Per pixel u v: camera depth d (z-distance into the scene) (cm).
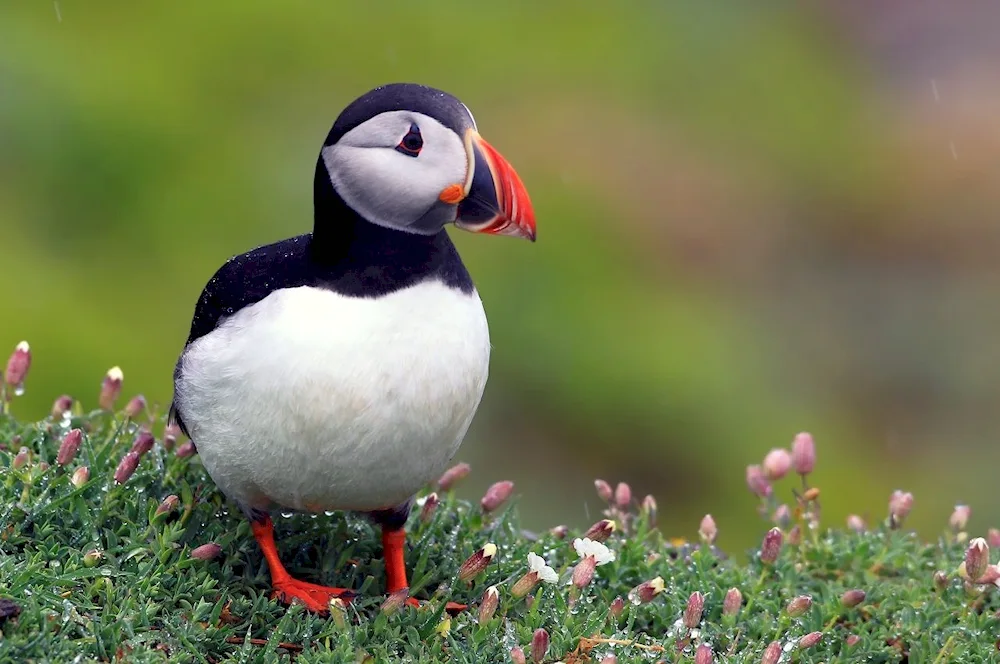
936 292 1770
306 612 581
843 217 1892
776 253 1805
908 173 1981
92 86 1680
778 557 689
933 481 1479
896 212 1909
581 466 1398
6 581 536
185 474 649
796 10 2288
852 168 1964
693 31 2152
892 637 627
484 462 1370
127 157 1611
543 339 1477
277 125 1739
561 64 1978
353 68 1861
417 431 545
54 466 605
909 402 1612
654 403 1441
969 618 630
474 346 555
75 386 1316
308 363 529
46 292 1407
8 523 577
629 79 1991
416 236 544
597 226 1698
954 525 745
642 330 1534
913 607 643
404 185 532
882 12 2306
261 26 1847
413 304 539
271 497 577
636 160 1844
